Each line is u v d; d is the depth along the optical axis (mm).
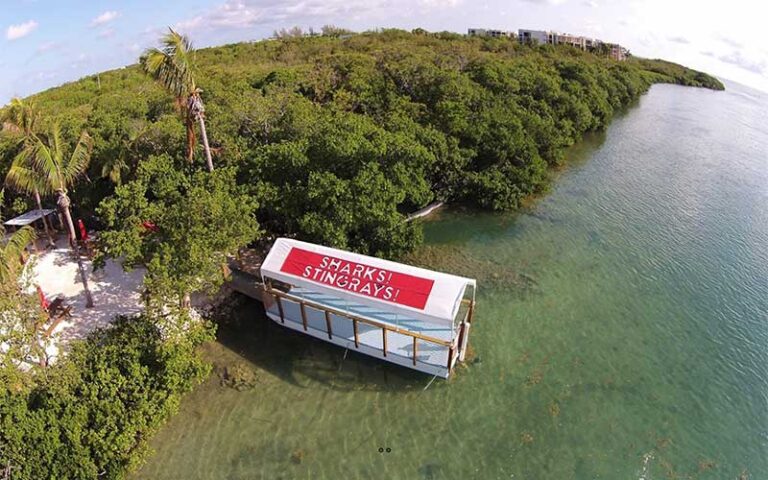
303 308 23922
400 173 29812
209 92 44000
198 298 27344
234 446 19125
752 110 95875
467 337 23562
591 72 81562
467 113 45812
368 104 49562
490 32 143375
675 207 42469
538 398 21375
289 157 29016
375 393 21609
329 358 23578
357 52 74812
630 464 18359
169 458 18594
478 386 21984
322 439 19438
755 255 34062
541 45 109375
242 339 24984
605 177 50094
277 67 73312
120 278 28438
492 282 30172
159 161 28719
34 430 16172
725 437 19547
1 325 17141
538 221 39031
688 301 28547
